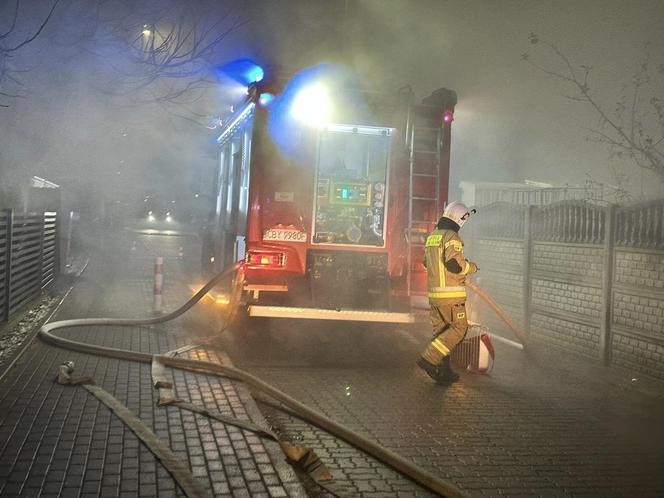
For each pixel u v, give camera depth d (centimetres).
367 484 459
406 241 954
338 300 931
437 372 761
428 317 876
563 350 962
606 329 866
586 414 666
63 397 591
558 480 490
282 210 934
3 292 930
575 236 936
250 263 927
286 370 804
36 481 407
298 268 934
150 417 548
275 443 493
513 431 601
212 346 875
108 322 979
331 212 948
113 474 421
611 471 512
